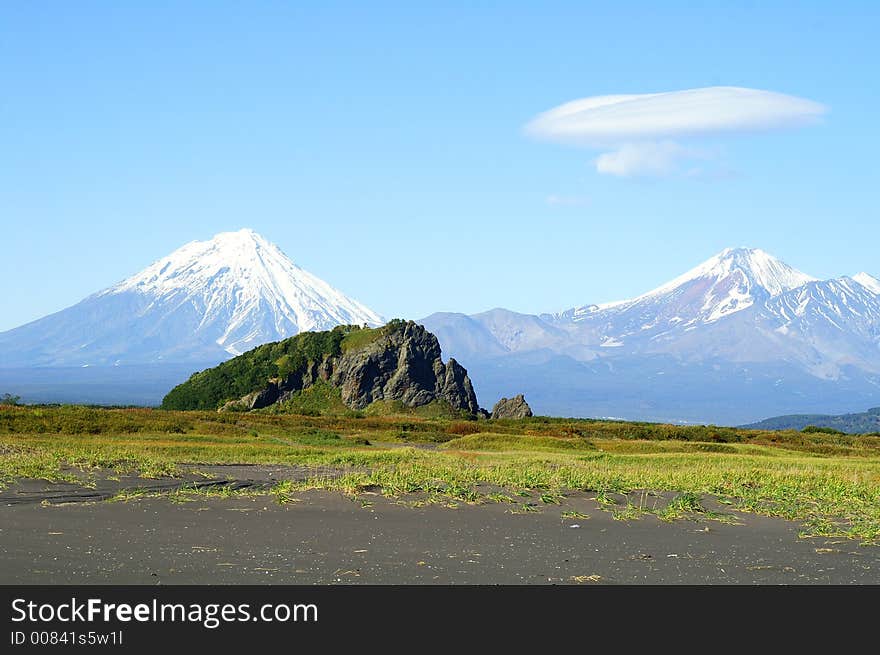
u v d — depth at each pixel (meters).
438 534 28.41
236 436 86.62
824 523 31.84
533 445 82.69
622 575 23.91
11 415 84.44
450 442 84.88
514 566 24.50
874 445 104.69
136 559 23.97
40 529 27.06
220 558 24.39
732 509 36.25
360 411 156.12
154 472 42.84
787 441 102.00
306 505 33.00
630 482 44.12
